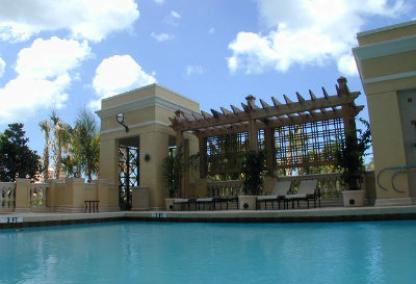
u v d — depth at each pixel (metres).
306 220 9.21
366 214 8.75
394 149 10.74
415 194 10.44
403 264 4.08
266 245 5.88
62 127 23.73
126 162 17.83
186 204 14.42
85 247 6.24
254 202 12.51
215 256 5.07
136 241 6.95
